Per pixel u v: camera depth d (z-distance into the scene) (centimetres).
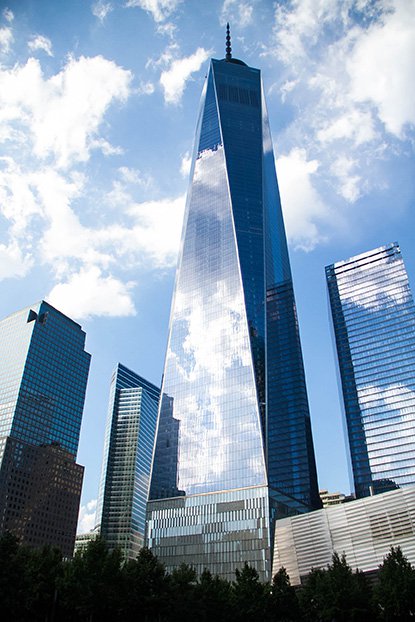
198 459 18988
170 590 9006
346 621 8744
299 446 19125
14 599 7881
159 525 18612
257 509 16850
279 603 9631
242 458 18050
